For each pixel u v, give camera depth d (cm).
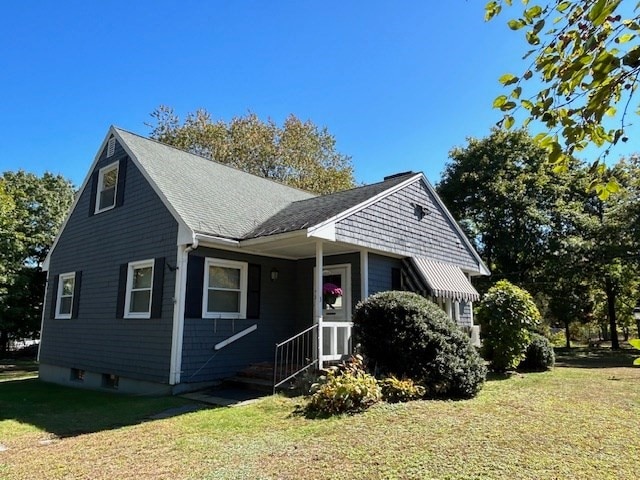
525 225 2686
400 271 1378
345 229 1127
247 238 1142
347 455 536
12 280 2352
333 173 3462
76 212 1577
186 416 796
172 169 1366
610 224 2375
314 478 471
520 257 2731
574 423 675
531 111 313
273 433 653
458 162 2975
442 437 597
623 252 2314
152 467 529
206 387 1085
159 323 1109
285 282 1349
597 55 263
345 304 1267
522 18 313
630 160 2353
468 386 879
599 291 3117
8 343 2738
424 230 1468
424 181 1527
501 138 2748
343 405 752
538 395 912
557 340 3419
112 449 612
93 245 1443
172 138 3231
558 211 2659
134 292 1243
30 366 2205
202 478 484
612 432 627
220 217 1221
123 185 1360
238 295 1223
